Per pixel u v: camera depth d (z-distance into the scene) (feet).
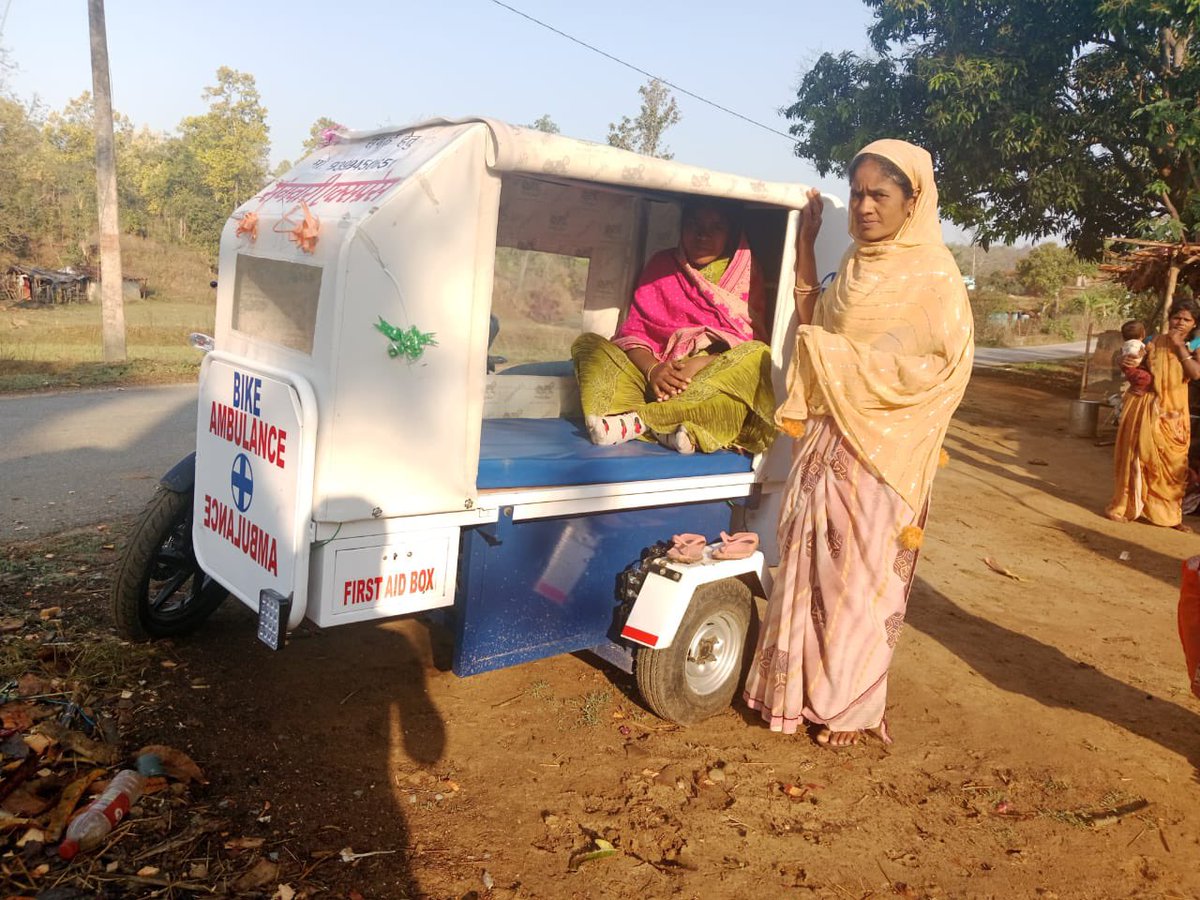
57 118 222.89
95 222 134.92
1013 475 36.14
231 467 11.66
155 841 9.57
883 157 12.03
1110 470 38.52
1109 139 53.98
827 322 13.19
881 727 13.57
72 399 40.04
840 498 12.61
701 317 14.70
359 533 10.52
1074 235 64.34
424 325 10.45
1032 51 51.19
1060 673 17.10
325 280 10.00
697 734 13.39
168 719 11.92
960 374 12.32
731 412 14.07
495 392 14.89
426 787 11.27
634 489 13.09
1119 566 24.76
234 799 10.47
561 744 12.66
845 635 12.75
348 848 9.91
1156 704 16.12
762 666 13.34
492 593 11.93
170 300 134.51
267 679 13.37
